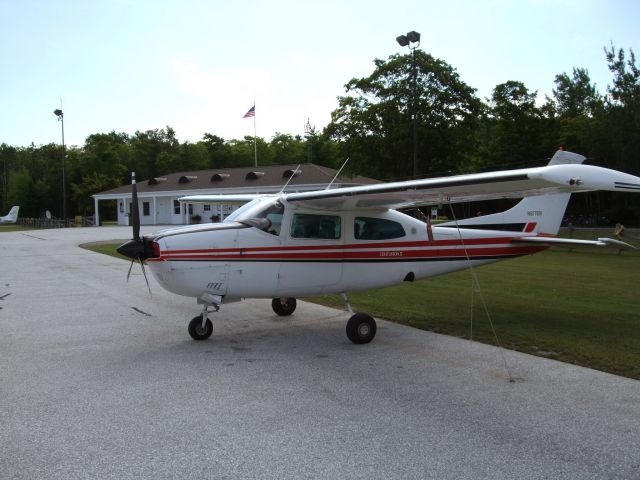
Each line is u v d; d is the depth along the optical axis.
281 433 3.75
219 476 3.13
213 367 5.47
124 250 5.84
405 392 4.64
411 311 8.36
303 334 7.02
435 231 7.41
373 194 5.81
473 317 7.83
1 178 85.81
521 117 34.62
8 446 3.54
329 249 6.72
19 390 4.72
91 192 59.25
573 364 5.45
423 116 24.33
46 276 13.05
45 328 7.40
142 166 73.50
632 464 3.27
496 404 4.32
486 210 34.75
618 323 7.33
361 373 5.23
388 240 7.09
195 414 4.12
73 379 5.05
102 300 9.69
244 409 4.23
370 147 25.50
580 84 46.19
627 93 24.91
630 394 4.53
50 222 45.28
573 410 4.17
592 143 27.39
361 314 6.46
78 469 3.21
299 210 6.55
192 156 71.25
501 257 7.87
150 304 9.29
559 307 8.55
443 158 25.05
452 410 4.20
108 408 4.26
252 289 6.39
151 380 5.02
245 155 71.06
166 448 3.51
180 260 5.95
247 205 7.02
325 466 3.25
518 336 6.60
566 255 18.11
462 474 3.14
